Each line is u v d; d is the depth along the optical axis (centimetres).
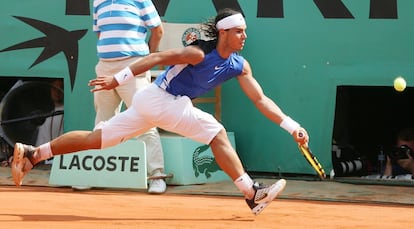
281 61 2011
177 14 2067
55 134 2233
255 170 2053
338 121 2264
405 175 2045
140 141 1806
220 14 1321
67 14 2120
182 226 1290
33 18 2139
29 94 2259
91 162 1828
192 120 1333
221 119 2064
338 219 1412
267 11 2009
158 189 1766
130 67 1302
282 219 1395
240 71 1370
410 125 2436
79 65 2120
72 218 1352
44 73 2142
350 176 2083
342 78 1973
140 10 1775
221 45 1320
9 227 1243
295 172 2022
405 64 1938
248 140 2056
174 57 1296
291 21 1997
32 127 2255
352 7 1958
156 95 1336
